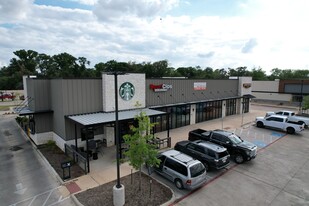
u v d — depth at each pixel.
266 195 11.82
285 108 46.62
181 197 11.47
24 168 14.94
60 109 17.75
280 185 12.93
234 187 12.64
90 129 18.67
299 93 52.19
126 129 20.11
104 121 15.52
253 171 14.85
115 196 10.17
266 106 49.88
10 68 103.44
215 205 10.81
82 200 10.86
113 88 19.23
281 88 55.41
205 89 30.59
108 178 13.34
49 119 20.09
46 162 15.83
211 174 14.37
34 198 11.21
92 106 18.69
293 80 53.34
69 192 11.73
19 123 28.81
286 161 16.66
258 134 24.42
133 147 11.07
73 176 13.55
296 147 20.08
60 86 17.19
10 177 13.59
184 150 16.25
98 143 18.72
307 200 11.37
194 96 28.80
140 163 11.13
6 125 28.53
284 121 25.34
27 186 12.45
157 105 23.92
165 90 24.36
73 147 16.67
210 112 32.03
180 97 26.72
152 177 13.61
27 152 18.16
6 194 11.60
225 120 31.86
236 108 37.75
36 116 19.36
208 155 14.78
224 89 34.56
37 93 19.61
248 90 39.31
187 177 11.55
